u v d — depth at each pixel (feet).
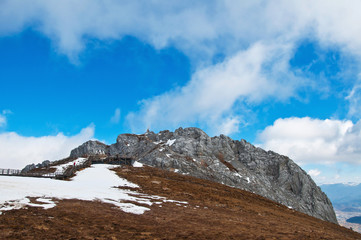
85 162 248.93
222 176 322.34
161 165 312.09
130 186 145.07
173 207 97.35
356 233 161.99
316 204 347.77
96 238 47.11
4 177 122.01
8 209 57.98
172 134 449.89
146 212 79.41
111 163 255.50
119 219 64.90
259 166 405.80
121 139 458.50
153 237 52.24
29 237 43.06
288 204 321.32
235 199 158.61
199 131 424.87
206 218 82.48
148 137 467.52
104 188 129.18
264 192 318.86
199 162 342.64
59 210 64.34
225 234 61.36
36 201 70.28
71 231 49.47
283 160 415.03
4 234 42.73
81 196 89.61
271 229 76.79
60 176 159.02
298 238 65.62
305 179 384.47
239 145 452.76
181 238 53.67
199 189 168.76
